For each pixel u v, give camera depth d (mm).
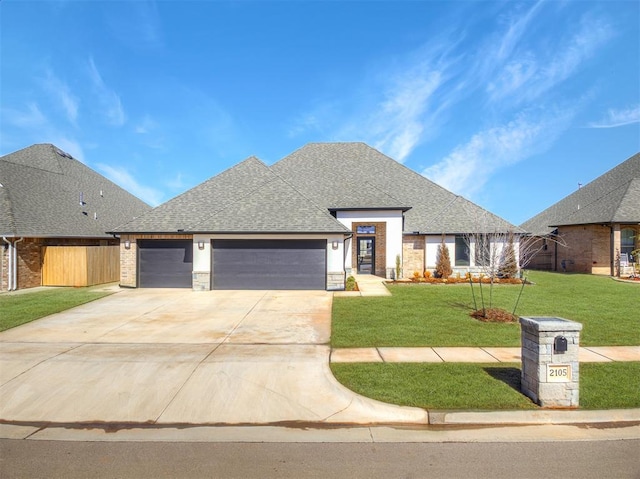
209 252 17531
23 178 22484
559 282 20281
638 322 11008
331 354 8367
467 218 22172
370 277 21938
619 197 25109
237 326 10930
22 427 5461
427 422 5555
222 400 6246
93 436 5211
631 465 4449
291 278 17516
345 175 24906
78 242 22141
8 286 17766
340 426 5465
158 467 4465
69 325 11047
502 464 4473
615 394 6152
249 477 4250
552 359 5805
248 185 20453
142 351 8641
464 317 11711
